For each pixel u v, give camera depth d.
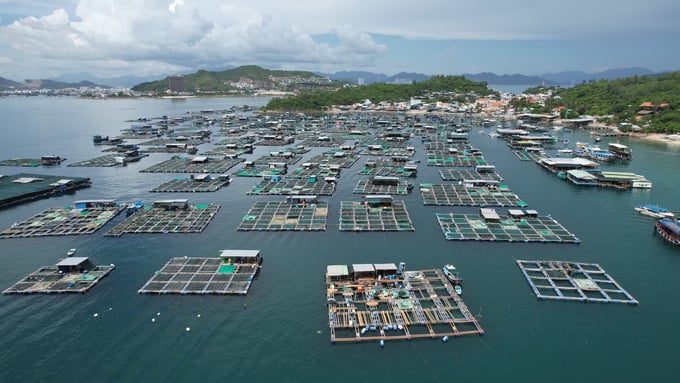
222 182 154.25
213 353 62.25
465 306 71.94
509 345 63.31
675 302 74.81
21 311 72.44
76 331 67.12
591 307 73.06
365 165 179.75
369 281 79.00
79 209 122.75
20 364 59.97
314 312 71.69
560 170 169.25
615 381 56.66
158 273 83.62
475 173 169.25
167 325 68.56
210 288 78.06
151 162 199.25
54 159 191.50
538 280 81.19
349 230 106.19
